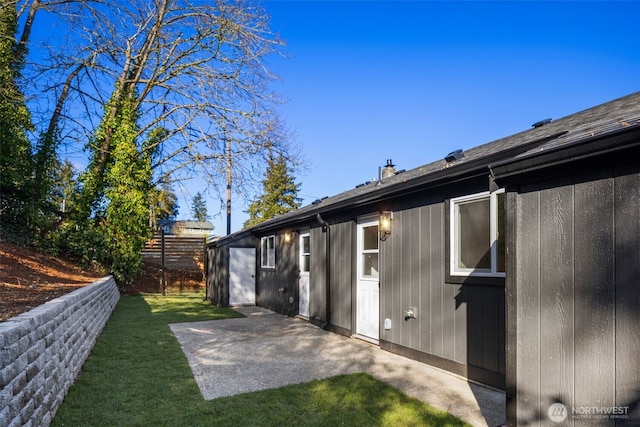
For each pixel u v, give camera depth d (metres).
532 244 2.49
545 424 2.34
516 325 2.55
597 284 2.12
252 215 32.53
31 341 2.72
